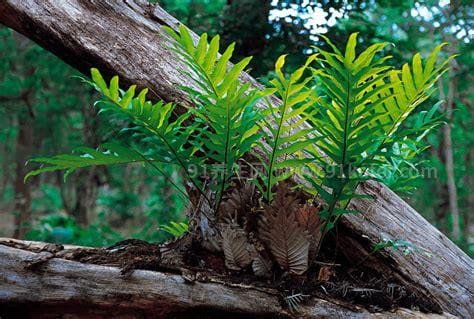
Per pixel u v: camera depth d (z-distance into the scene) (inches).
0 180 431.2
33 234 232.1
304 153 93.7
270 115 96.3
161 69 95.8
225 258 87.4
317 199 93.8
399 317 86.8
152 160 87.0
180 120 86.1
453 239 242.4
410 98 87.0
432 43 218.2
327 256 96.5
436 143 254.7
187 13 162.2
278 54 159.6
